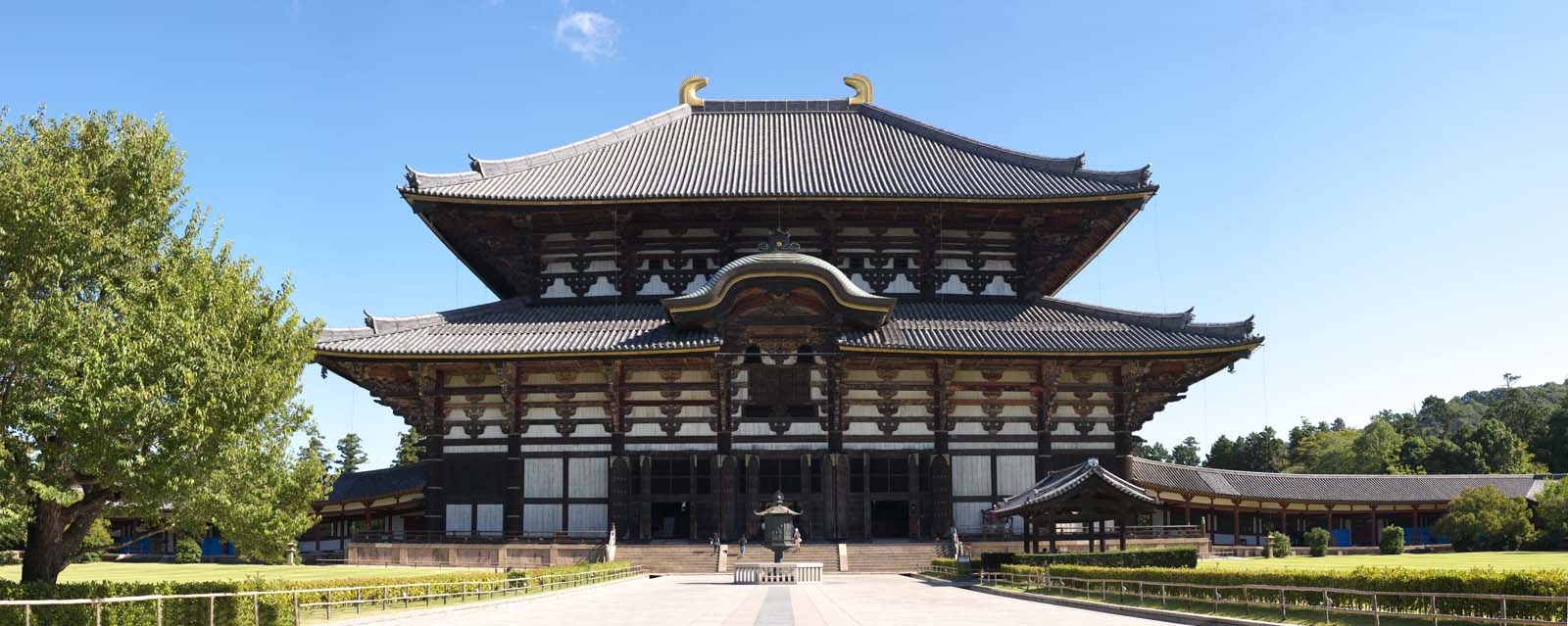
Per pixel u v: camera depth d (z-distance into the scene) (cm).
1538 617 2242
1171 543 5903
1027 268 6525
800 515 5881
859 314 5825
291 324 2934
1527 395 19938
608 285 6469
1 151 2708
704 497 5906
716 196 6084
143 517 2948
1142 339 5866
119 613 2308
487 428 6028
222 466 2741
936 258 6494
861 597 3716
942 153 7162
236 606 2553
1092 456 6047
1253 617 2720
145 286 2712
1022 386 6041
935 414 5975
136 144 2858
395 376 6022
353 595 3166
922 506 5931
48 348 2477
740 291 5791
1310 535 7462
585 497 5912
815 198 6109
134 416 2478
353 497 7188
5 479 2486
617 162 6975
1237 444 14862
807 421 5953
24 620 2059
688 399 5956
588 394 5984
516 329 6003
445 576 3778
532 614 3084
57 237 2630
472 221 6319
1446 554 7112
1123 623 2664
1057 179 6506
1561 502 7844
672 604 3391
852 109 8050
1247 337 5709
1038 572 3903
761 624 2677
